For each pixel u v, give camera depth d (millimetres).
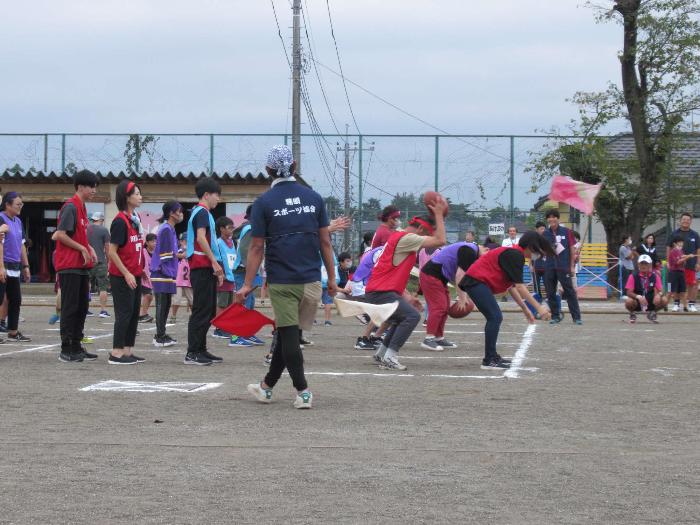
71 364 10594
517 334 15500
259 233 7445
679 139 31781
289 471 5445
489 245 25281
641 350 12672
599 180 31812
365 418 7160
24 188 30547
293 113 29812
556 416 7305
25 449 6000
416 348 12914
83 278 10867
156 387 8727
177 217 12961
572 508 4715
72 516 4539
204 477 5297
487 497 4910
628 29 31844
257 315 7703
